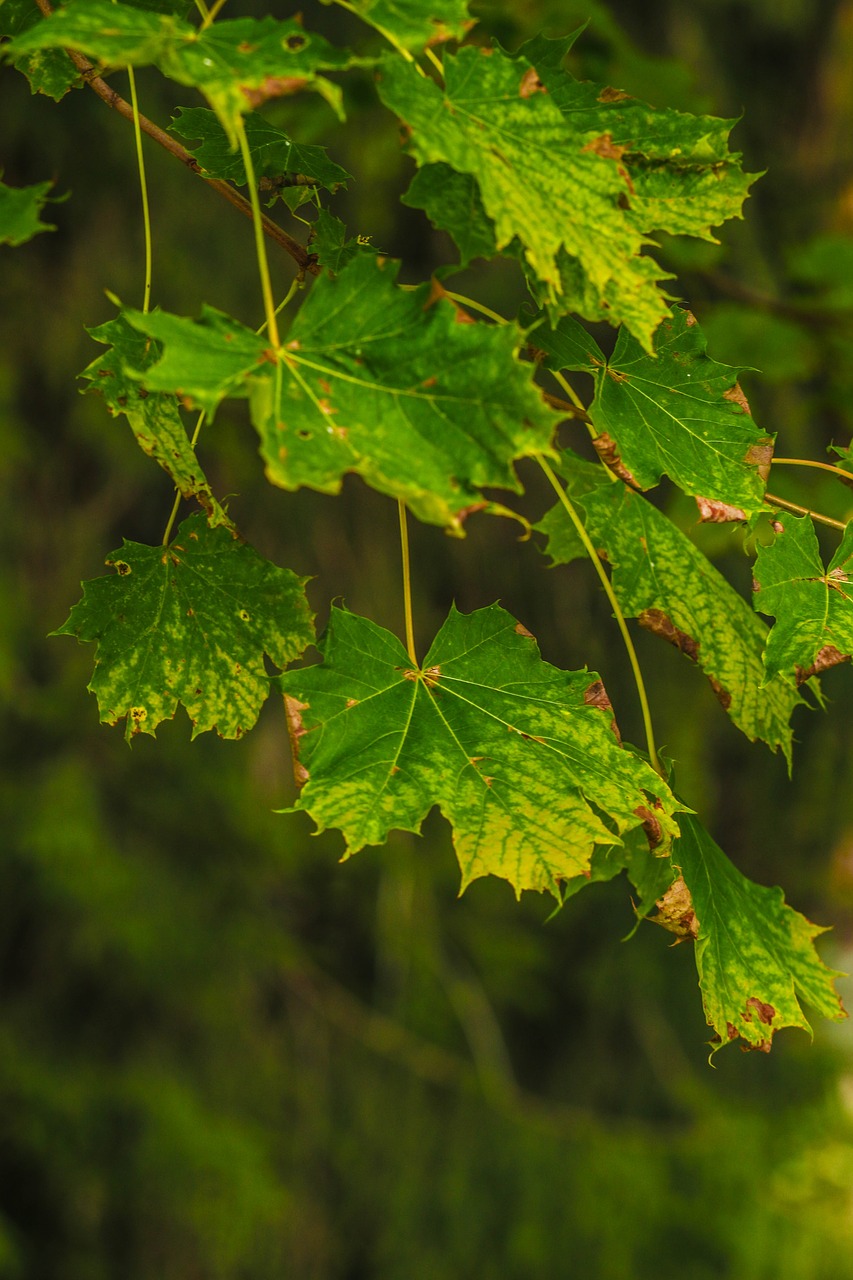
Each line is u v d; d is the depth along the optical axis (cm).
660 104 351
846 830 809
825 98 701
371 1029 698
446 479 179
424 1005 711
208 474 588
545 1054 779
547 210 181
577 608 675
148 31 177
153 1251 591
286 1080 664
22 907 593
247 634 194
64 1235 577
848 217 587
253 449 582
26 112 532
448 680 189
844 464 192
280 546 608
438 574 653
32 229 180
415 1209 685
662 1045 787
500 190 180
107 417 578
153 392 193
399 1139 691
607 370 191
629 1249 694
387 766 186
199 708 194
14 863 588
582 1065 778
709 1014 191
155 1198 588
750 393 369
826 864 808
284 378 179
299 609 194
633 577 196
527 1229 695
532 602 665
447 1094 706
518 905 758
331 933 700
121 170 550
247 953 636
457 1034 721
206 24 177
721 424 191
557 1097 773
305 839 673
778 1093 805
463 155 180
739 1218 705
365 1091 689
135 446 586
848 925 875
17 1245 558
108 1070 604
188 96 559
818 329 355
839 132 707
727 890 194
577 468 203
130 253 561
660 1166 729
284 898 689
